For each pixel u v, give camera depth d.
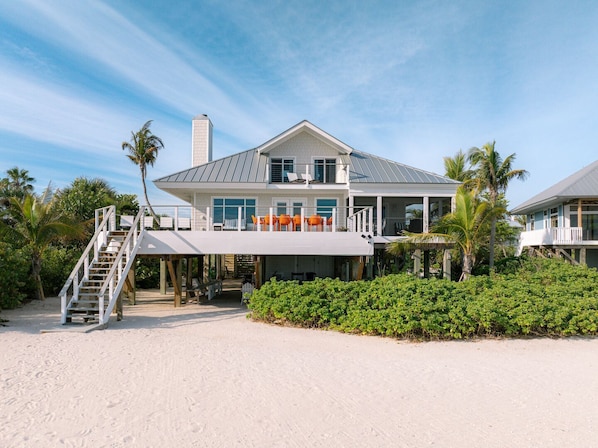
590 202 23.78
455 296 11.45
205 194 19.41
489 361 8.40
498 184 31.12
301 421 5.11
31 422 4.96
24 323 11.59
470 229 15.20
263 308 12.17
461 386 6.68
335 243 14.30
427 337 10.39
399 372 7.40
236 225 17.30
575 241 23.08
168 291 22.19
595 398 6.22
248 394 6.03
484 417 5.38
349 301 11.66
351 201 17.89
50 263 18.55
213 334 10.48
